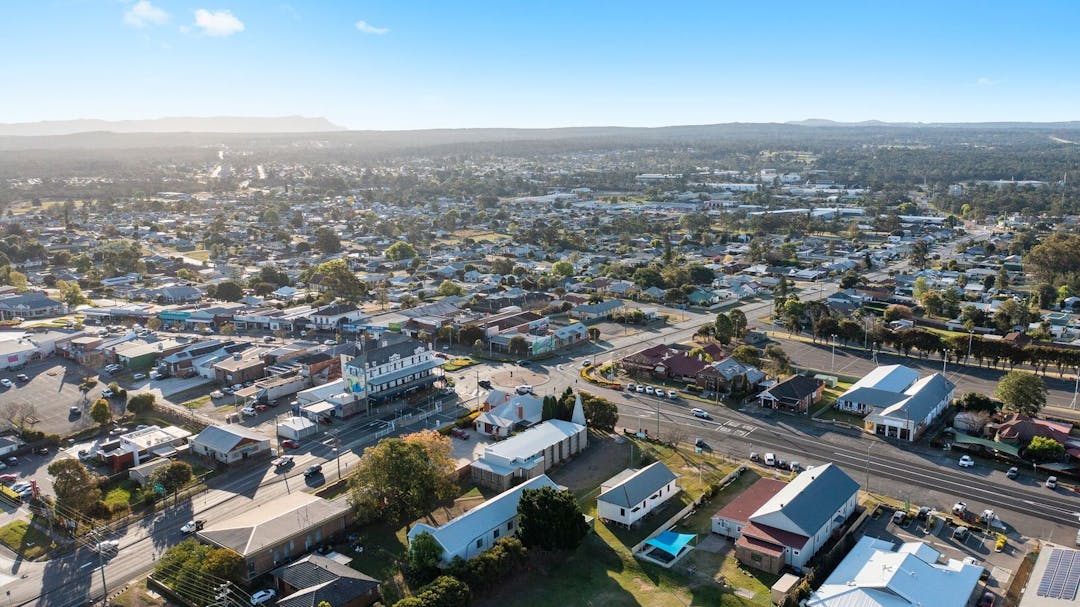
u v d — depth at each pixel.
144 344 185.75
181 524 102.25
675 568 89.44
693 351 176.50
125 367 177.62
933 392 139.38
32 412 142.38
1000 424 128.62
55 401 155.25
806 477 102.38
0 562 93.44
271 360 172.50
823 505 94.69
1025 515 99.94
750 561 89.25
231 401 153.25
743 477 113.94
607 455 123.56
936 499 105.31
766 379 160.75
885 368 156.50
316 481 114.81
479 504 106.44
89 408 150.12
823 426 134.88
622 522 99.44
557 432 122.81
